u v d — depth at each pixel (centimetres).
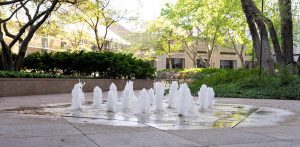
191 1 3366
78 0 2119
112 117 750
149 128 616
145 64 2297
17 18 2130
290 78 1684
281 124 709
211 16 3275
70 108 918
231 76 2008
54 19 2553
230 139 530
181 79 2930
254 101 1345
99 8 2567
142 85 2191
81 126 621
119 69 2036
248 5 1911
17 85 1433
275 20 2172
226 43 4491
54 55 2016
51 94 1580
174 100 992
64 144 473
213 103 1112
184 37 3919
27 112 824
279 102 1309
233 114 870
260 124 703
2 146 454
